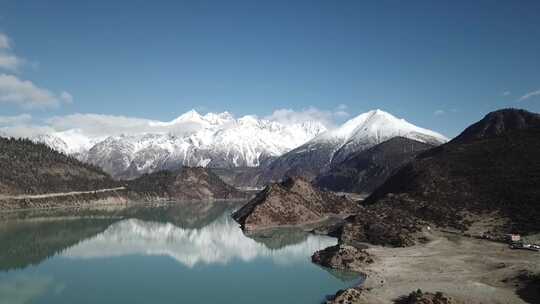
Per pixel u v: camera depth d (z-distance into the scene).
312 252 132.75
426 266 103.19
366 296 81.38
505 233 132.75
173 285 96.75
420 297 76.94
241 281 100.12
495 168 178.12
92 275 105.00
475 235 134.12
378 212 159.62
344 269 107.06
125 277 103.62
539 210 139.88
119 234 166.62
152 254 130.25
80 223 192.75
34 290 92.50
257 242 151.38
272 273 106.81
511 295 81.88
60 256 125.50
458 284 88.69
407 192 181.75
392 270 101.12
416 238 132.75
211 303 85.12
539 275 87.75
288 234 168.25
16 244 141.00
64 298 87.56
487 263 104.19
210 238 160.12
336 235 160.25
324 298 87.56
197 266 114.81
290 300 86.44
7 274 104.81
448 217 151.25
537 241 122.69
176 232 174.88
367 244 133.50
